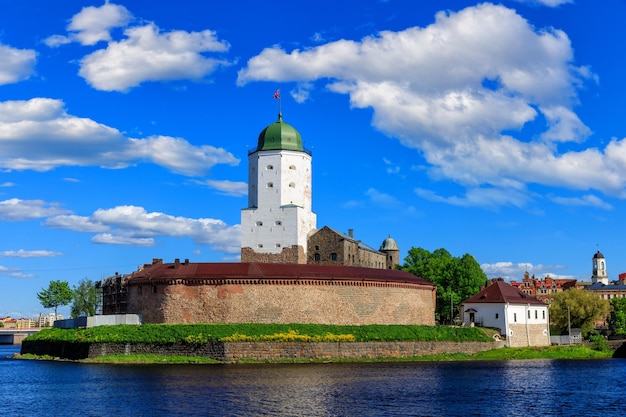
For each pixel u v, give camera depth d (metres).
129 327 102.12
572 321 140.50
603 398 66.62
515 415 58.00
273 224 130.50
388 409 60.06
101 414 57.97
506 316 120.44
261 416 56.78
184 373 83.31
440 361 104.06
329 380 77.19
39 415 58.06
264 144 133.62
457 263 148.62
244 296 105.62
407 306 117.81
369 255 148.25
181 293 105.75
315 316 107.75
